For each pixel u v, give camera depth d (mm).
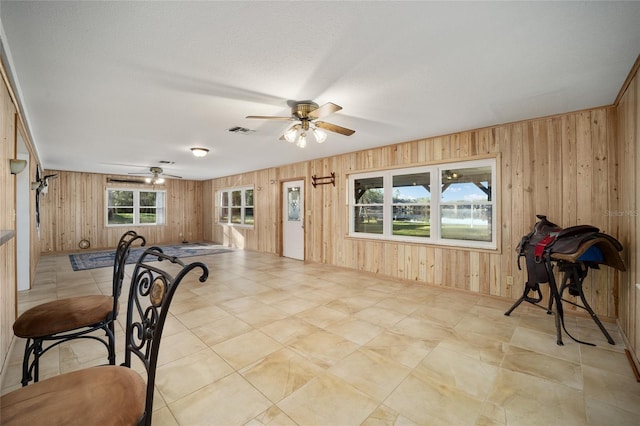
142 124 3469
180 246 8633
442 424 1549
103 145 4578
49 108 2898
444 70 2199
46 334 1506
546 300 3281
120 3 1475
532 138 3346
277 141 4359
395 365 2123
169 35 1756
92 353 2268
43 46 1834
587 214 3004
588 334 2646
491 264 3662
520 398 1767
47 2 1453
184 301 3551
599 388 1863
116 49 1896
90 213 7855
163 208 9297
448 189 4121
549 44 1864
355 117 3283
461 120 3385
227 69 2174
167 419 1569
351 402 1720
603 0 1474
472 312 3186
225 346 2398
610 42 1839
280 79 2332
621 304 2707
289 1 1476
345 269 5340
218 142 4426
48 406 866
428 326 2812
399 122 3463
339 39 1805
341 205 5422
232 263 6020
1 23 1596
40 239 6934
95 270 5289
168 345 2412
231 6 1508
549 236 2779
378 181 4945
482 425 1546
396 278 4602
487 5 1509
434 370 2061
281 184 6887
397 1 1476
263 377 1963
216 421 1562
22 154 4055
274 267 5594
